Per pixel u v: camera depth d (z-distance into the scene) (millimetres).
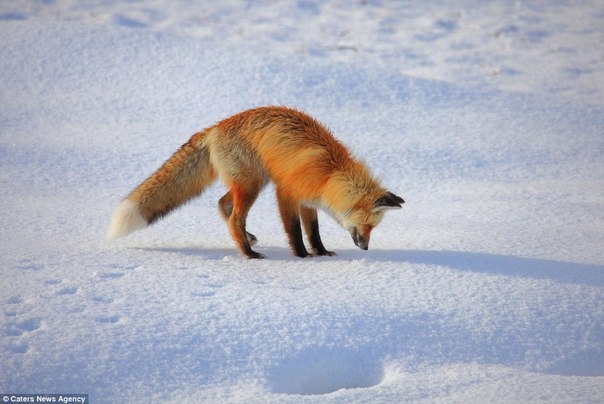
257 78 19812
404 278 8742
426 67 24422
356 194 9406
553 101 20422
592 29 29891
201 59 20812
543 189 13984
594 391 6586
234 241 9930
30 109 17375
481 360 7168
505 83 22797
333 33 28344
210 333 7098
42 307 7352
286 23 29375
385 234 11141
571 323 7836
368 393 6430
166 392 6238
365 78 20828
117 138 16094
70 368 6344
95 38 21531
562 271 9055
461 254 9648
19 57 19938
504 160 15961
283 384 6688
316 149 9672
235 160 10016
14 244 9633
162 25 27219
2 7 26297
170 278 8477
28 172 13688
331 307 7766
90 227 10883
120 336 6871
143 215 10109
